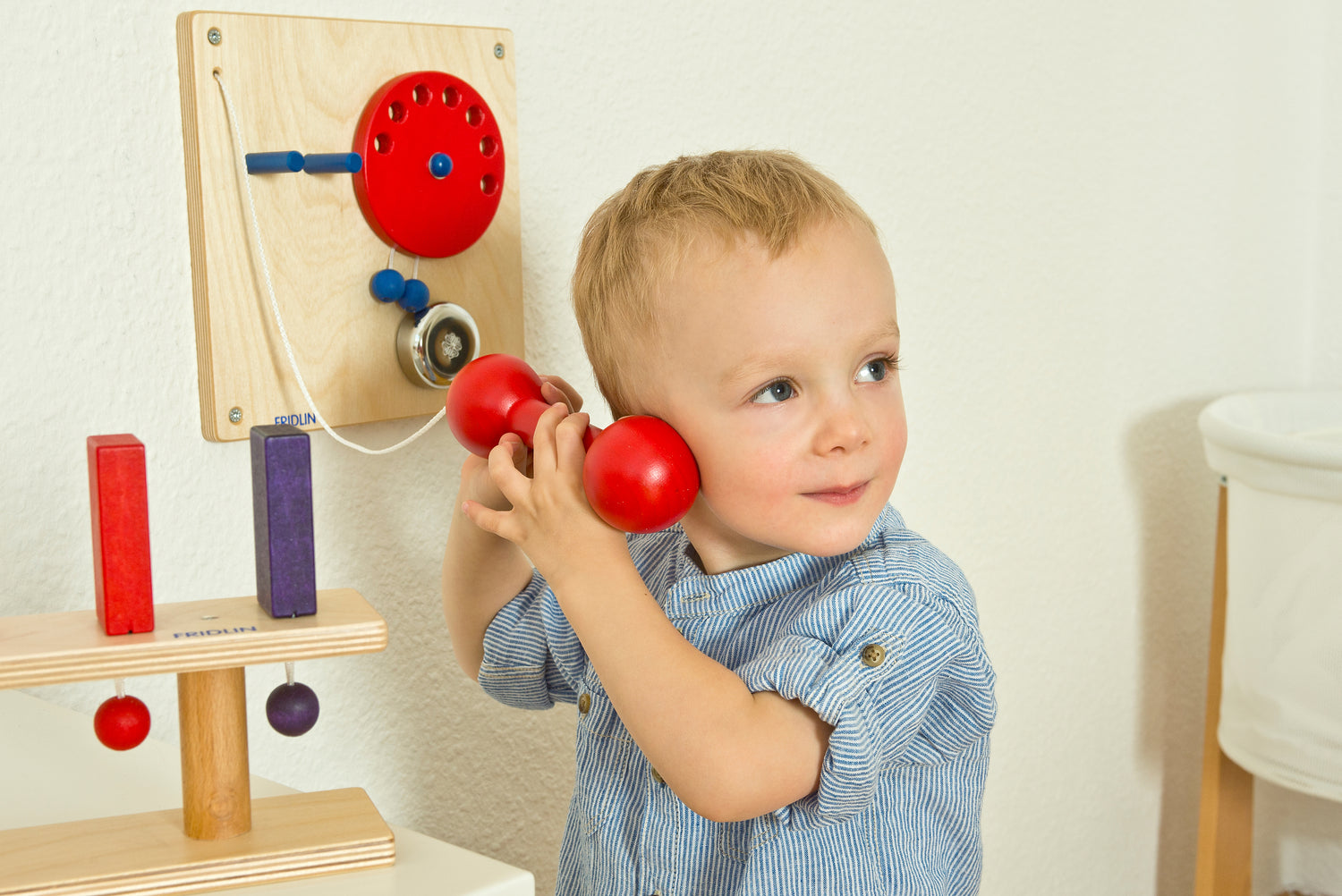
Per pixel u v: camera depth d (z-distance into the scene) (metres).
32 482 0.67
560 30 0.85
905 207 1.08
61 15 0.66
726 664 0.67
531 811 0.92
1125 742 1.38
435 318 0.76
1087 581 1.30
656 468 0.56
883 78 1.05
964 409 1.15
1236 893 1.33
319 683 0.80
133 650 0.47
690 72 0.93
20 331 0.66
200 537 0.73
